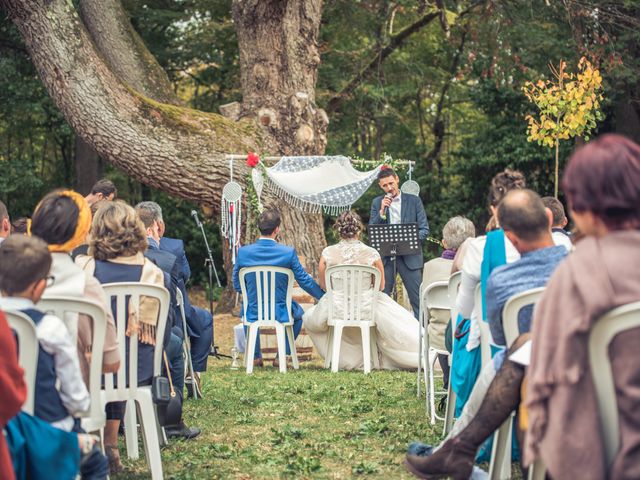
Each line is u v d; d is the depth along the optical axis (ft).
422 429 17.98
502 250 13.83
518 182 14.93
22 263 10.32
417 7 69.77
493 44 62.85
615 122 67.41
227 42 71.82
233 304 48.60
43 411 10.44
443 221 76.48
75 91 42.55
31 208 79.66
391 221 34.04
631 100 62.28
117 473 14.57
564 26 64.28
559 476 7.86
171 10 71.46
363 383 24.53
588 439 7.81
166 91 47.80
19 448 9.77
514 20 61.98
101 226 14.73
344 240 27.94
